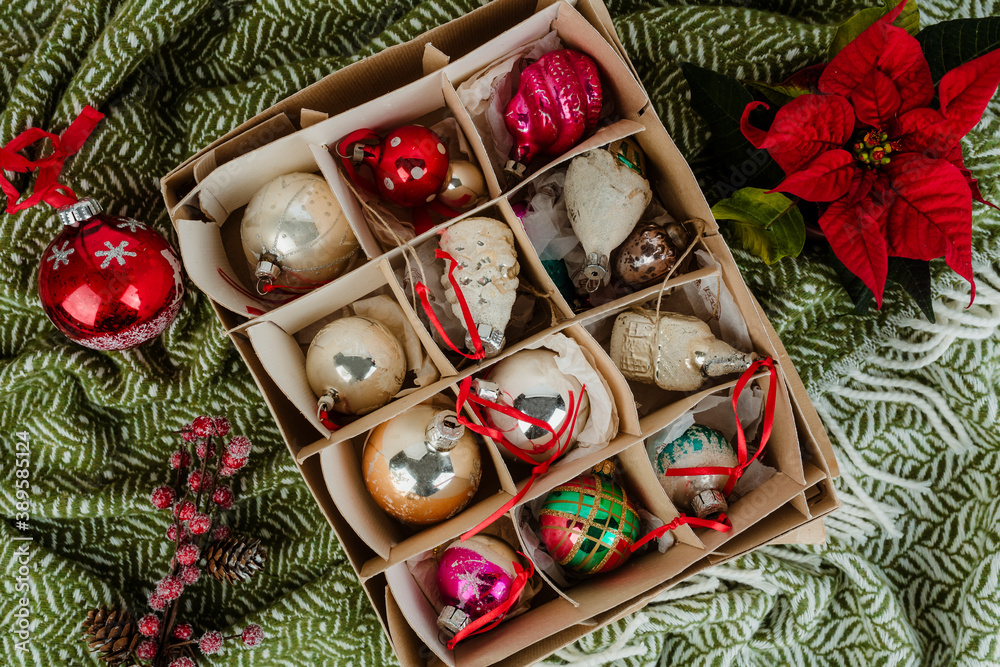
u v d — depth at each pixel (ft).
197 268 1.55
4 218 1.86
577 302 1.73
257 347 1.52
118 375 1.92
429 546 1.57
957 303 2.00
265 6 1.93
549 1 1.61
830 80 1.49
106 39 1.83
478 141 1.56
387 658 1.94
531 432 1.58
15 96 1.86
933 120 1.47
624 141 1.65
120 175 1.90
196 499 1.79
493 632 1.69
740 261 1.97
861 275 1.49
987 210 1.95
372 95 1.72
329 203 1.57
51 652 1.87
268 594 1.98
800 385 1.76
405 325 1.68
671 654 2.03
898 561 2.08
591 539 1.63
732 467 1.68
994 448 2.01
